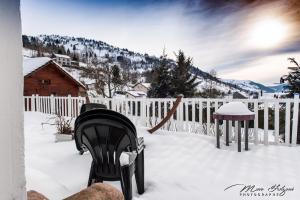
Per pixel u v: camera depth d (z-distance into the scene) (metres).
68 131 5.00
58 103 9.52
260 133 5.92
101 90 23.58
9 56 0.55
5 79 0.55
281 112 5.92
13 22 0.56
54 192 1.72
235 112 3.93
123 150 2.17
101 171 2.23
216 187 2.65
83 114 2.09
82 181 2.86
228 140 4.33
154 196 2.49
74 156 3.70
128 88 26.03
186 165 3.33
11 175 0.57
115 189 0.94
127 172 2.20
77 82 20.58
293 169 3.13
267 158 3.60
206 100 5.16
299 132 4.49
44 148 4.27
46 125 7.01
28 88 17.83
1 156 0.55
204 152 3.94
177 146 4.23
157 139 4.59
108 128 2.09
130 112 6.47
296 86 6.46
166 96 19.33
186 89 19.50
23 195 0.60
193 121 5.47
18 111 0.58
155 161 3.50
